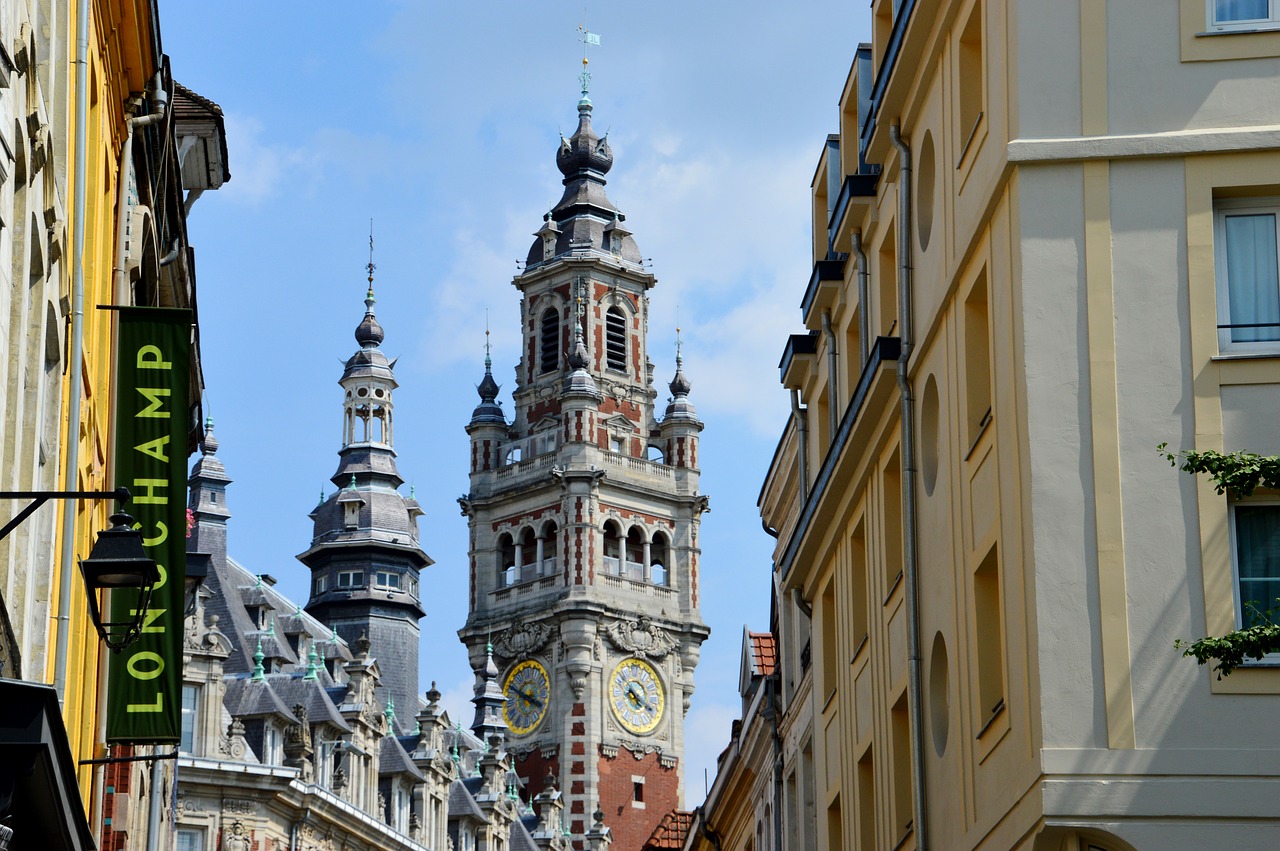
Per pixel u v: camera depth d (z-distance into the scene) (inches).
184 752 3764.8
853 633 1875.0
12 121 1071.0
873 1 1850.4
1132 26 1272.1
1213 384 1220.5
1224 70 1261.1
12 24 1072.8
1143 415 1220.5
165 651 1560.0
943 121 1487.5
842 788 1899.6
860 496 1834.4
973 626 1373.0
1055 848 1184.2
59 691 1299.2
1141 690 1181.7
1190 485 1206.3
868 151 1696.6
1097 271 1242.0
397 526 6058.1
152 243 1840.6
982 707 1347.2
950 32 1466.5
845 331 1980.8
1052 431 1223.5
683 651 7790.4
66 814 963.3
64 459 1334.9
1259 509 1205.7
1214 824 1157.1
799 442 2199.8
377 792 4426.7
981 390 1398.9
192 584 3774.6
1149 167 1253.7
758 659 2837.1
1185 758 1167.0
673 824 4990.2
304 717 4067.4
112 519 1029.2
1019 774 1229.1
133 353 1556.3
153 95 1651.1
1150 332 1230.9
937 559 1505.9
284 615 4539.9
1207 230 1240.8
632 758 7554.1
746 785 2994.6
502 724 7475.4
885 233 1766.7
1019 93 1269.7
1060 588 1201.4
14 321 1138.7
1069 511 1211.2
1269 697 1173.1
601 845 7199.8
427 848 4653.1
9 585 1161.4
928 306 1535.4
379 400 6254.9
